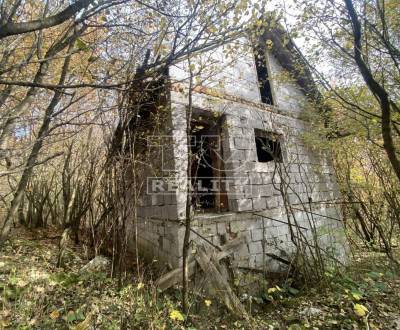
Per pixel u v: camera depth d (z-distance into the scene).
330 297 4.32
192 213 4.25
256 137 6.36
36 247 5.30
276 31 6.55
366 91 5.59
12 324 2.73
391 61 4.21
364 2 3.00
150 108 5.08
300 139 7.08
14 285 3.46
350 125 6.83
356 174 9.10
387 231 8.17
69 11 1.56
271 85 7.09
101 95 3.48
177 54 2.60
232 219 4.96
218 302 3.82
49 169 7.88
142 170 5.29
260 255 5.11
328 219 6.99
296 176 6.52
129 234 5.98
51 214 7.61
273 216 5.61
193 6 2.73
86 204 5.68
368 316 3.76
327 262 5.54
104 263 4.57
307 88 7.52
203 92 5.20
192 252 4.11
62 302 3.32
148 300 3.41
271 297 4.14
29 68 3.30
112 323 2.96
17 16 2.68
